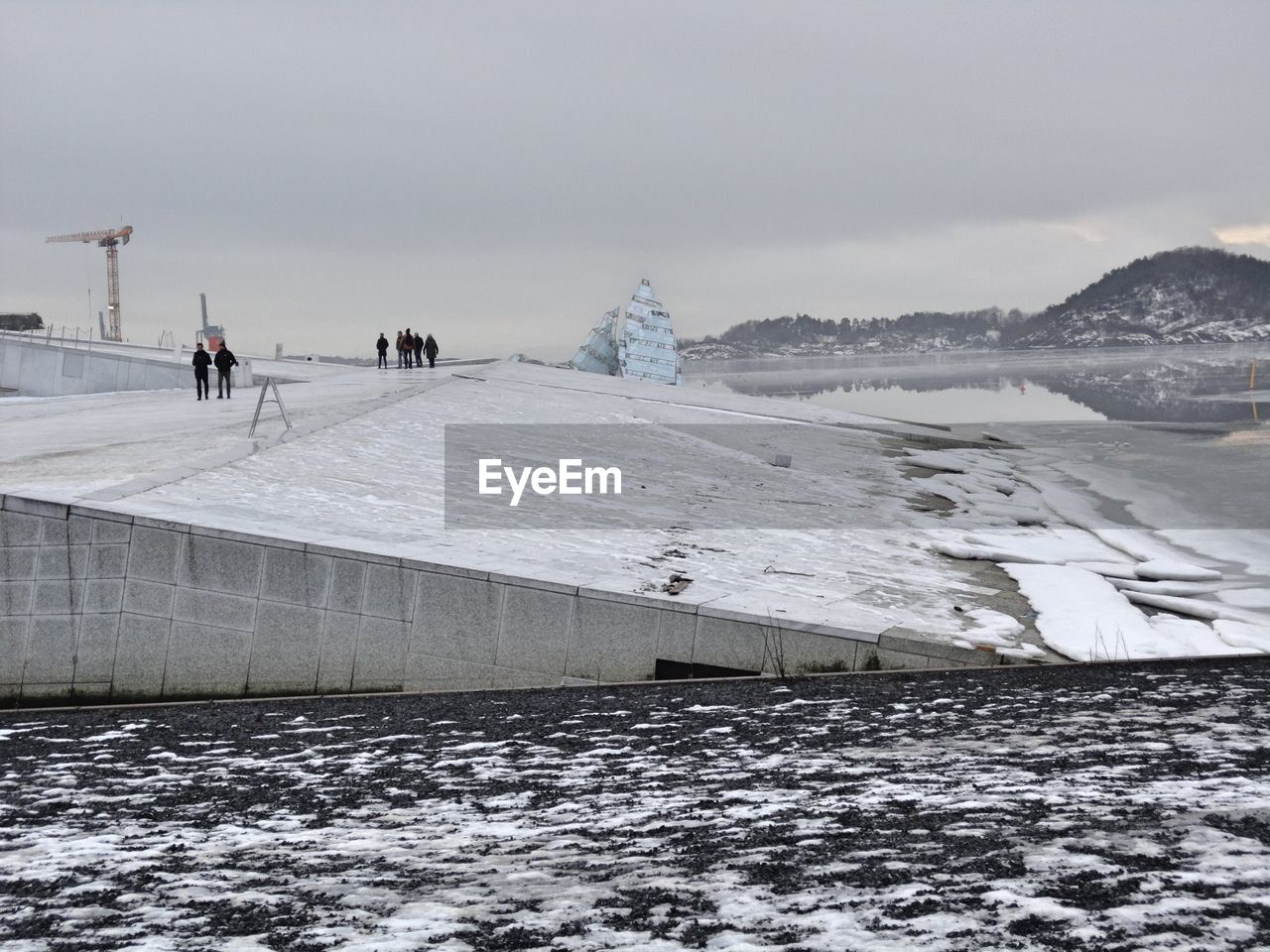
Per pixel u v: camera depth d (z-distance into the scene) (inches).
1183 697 455.8
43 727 507.5
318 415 1189.1
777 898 206.8
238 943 195.6
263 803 336.5
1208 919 179.2
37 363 2278.5
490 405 1487.5
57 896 238.4
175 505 659.4
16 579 592.4
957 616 657.0
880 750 371.6
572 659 578.6
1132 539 991.6
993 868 217.9
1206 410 4254.4
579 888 223.1
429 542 657.0
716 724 440.5
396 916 208.4
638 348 4291.3
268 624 589.9
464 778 360.2
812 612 598.2
